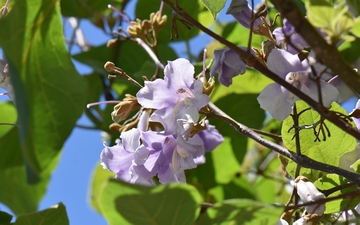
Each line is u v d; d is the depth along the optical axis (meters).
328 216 0.73
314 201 0.58
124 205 0.55
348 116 0.64
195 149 0.71
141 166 0.70
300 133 0.75
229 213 0.56
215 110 0.74
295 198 0.70
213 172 1.08
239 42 1.11
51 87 0.55
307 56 0.63
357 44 0.96
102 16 1.11
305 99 0.55
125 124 0.84
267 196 1.20
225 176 1.09
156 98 0.71
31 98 0.54
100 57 1.09
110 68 0.75
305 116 0.75
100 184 1.11
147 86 0.71
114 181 0.52
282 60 0.63
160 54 1.09
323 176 0.71
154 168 0.70
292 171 0.75
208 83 0.71
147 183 0.70
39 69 0.55
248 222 0.57
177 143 0.69
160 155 0.70
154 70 1.00
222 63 0.67
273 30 0.72
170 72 0.70
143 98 0.71
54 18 0.56
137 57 1.09
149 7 1.05
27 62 0.54
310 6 0.53
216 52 0.67
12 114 0.99
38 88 0.55
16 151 0.99
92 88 1.11
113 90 1.13
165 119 0.69
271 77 0.56
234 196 1.11
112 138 1.01
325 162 0.76
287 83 0.55
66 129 0.55
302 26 0.50
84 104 0.56
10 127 0.99
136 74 1.01
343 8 0.53
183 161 0.70
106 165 0.72
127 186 0.52
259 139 0.69
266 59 0.68
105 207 0.55
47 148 0.54
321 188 0.71
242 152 1.07
